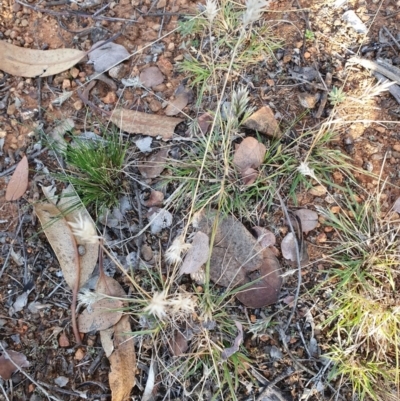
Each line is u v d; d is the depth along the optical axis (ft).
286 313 1.43
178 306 1.29
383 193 1.49
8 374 1.43
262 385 1.39
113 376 1.38
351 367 1.38
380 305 1.40
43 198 1.52
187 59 1.60
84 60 1.64
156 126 1.56
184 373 1.39
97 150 1.49
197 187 1.39
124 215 1.51
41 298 1.48
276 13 1.64
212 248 1.44
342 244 1.45
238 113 1.42
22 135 1.58
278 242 1.46
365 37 1.60
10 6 1.69
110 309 1.42
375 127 1.53
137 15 1.67
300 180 1.49
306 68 1.59
